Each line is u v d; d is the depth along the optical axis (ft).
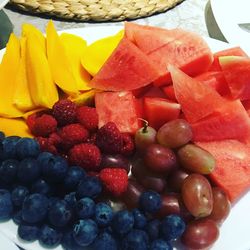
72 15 4.09
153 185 2.67
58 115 2.88
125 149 2.83
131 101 3.10
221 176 2.79
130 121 2.99
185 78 3.09
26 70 3.23
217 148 2.95
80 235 2.38
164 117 3.05
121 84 3.17
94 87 3.17
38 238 2.51
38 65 3.15
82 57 3.37
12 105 3.11
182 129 2.71
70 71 3.23
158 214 2.56
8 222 2.57
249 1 4.20
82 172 2.60
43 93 3.07
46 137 2.86
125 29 3.46
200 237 2.47
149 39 3.35
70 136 2.77
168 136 2.72
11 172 2.56
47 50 3.33
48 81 3.14
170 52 3.29
